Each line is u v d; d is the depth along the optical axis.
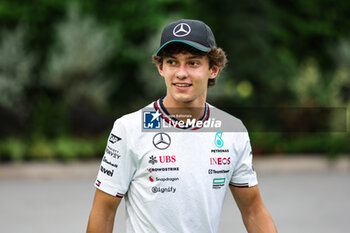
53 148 25.58
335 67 40.25
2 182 20.72
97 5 36.41
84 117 30.67
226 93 33.53
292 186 19.36
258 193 4.38
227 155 4.08
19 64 31.23
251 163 4.30
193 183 3.92
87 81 32.53
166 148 3.90
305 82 34.66
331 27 41.19
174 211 3.88
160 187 3.87
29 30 34.62
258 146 28.12
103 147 26.28
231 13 32.59
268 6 36.06
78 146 26.11
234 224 12.48
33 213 14.19
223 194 4.11
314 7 41.22
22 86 31.30
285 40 38.84
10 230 12.19
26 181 21.03
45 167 23.77
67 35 32.09
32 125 28.80
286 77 35.28
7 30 33.38
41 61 34.44
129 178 3.95
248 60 32.38
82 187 19.08
